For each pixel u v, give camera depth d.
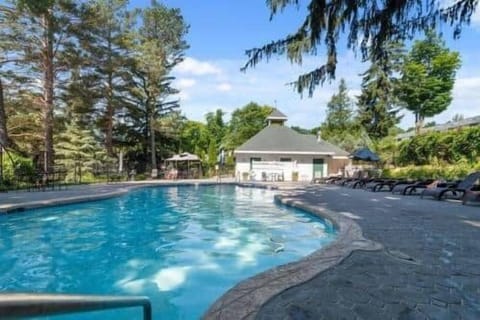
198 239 7.79
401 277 3.88
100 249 6.98
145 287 5.00
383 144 32.22
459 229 6.67
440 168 19.39
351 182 19.70
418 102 38.50
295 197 12.92
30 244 7.25
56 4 21.12
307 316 2.89
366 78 38.97
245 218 10.34
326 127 51.16
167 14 30.67
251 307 3.03
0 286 5.09
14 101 23.44
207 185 22.19
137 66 29.19
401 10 6.99
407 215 8.41
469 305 3.17
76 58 23.39
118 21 28.12
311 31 8.02
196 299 4.54
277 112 31.92
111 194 13.55
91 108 27.41
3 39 21.17
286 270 4.05
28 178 15.82
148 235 8.20
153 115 31.80
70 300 1.24
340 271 4.04
